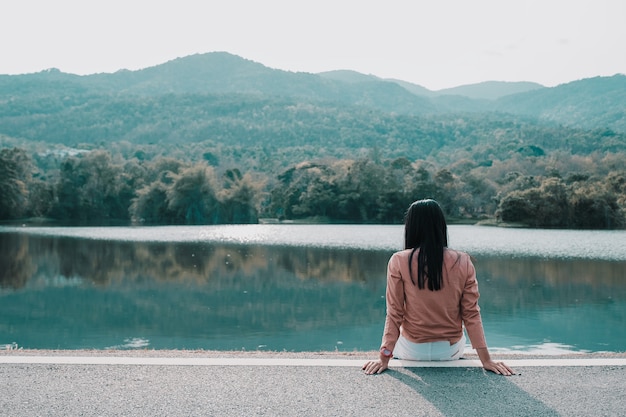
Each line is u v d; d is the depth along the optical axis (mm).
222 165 173000
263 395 3916
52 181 123062
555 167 136500
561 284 25453
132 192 114938
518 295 22312
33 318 17844
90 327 16500
